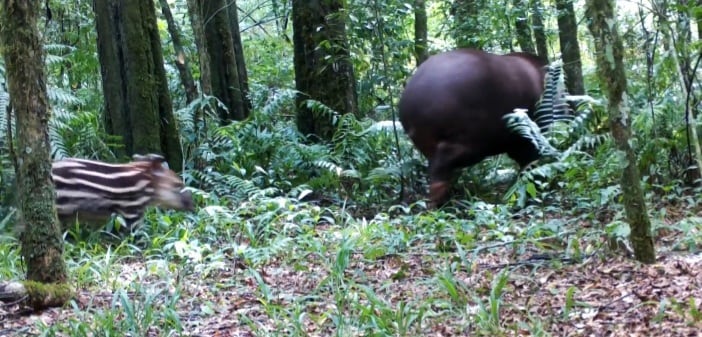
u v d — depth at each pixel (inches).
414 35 586.6
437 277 210.2
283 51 711.1
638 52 387.5
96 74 480.1
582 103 356.5
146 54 373.4
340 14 430.6
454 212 347.3
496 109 347.9
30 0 196.9
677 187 330.0
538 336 170.9
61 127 356.5
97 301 213.5
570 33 455.8
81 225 294.4
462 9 541.6
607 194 293.7
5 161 297.3
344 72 454.3
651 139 339.0
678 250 244.8
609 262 228.8
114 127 378.0
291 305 207.6
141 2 374.3
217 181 379.2
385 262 256.1
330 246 278.2
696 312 175.2
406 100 353.4
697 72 361.4
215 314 205.8
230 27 529.3
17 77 198.5
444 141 346.3
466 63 349.4
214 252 269.0
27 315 203.3
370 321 181.8
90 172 292.4
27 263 208.7
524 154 364.2
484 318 182.1
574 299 199.2
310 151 406.6
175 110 500.1
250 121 433.1
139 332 182.9
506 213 310.3
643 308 187.8
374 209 372.2
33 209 206.1
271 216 306.3
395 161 410.3
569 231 267.7
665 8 321.1
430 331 182.5
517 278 221.1
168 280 226.2
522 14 519.5
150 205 306.0
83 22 496.7
